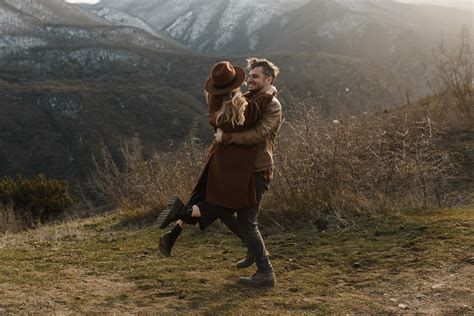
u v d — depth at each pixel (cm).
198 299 353
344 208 570
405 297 332
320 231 530
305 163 619
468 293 322
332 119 726
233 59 13650
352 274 388
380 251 431
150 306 344
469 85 911
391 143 727
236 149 350
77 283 404
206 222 353
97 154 9006
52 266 466
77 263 476
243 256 464
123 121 10325
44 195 1583
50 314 332
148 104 10875
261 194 366
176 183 757
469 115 864
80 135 9712
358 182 615
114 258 490
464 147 762
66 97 10594
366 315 311
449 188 650
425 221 491
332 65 9438
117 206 941
